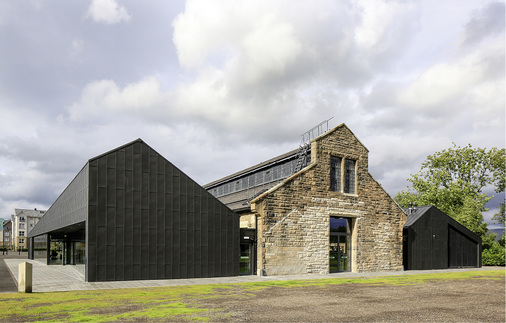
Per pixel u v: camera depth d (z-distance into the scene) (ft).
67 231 87.76
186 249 62.28
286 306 35.47
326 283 57.16
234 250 66.80
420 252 92.99
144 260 58.39
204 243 64.03
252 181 100.58
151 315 30.22
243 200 85.92
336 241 79.66
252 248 69.15
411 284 56.80
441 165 152.56
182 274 61.46
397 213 89.66
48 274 70.54
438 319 30.12
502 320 29.89
